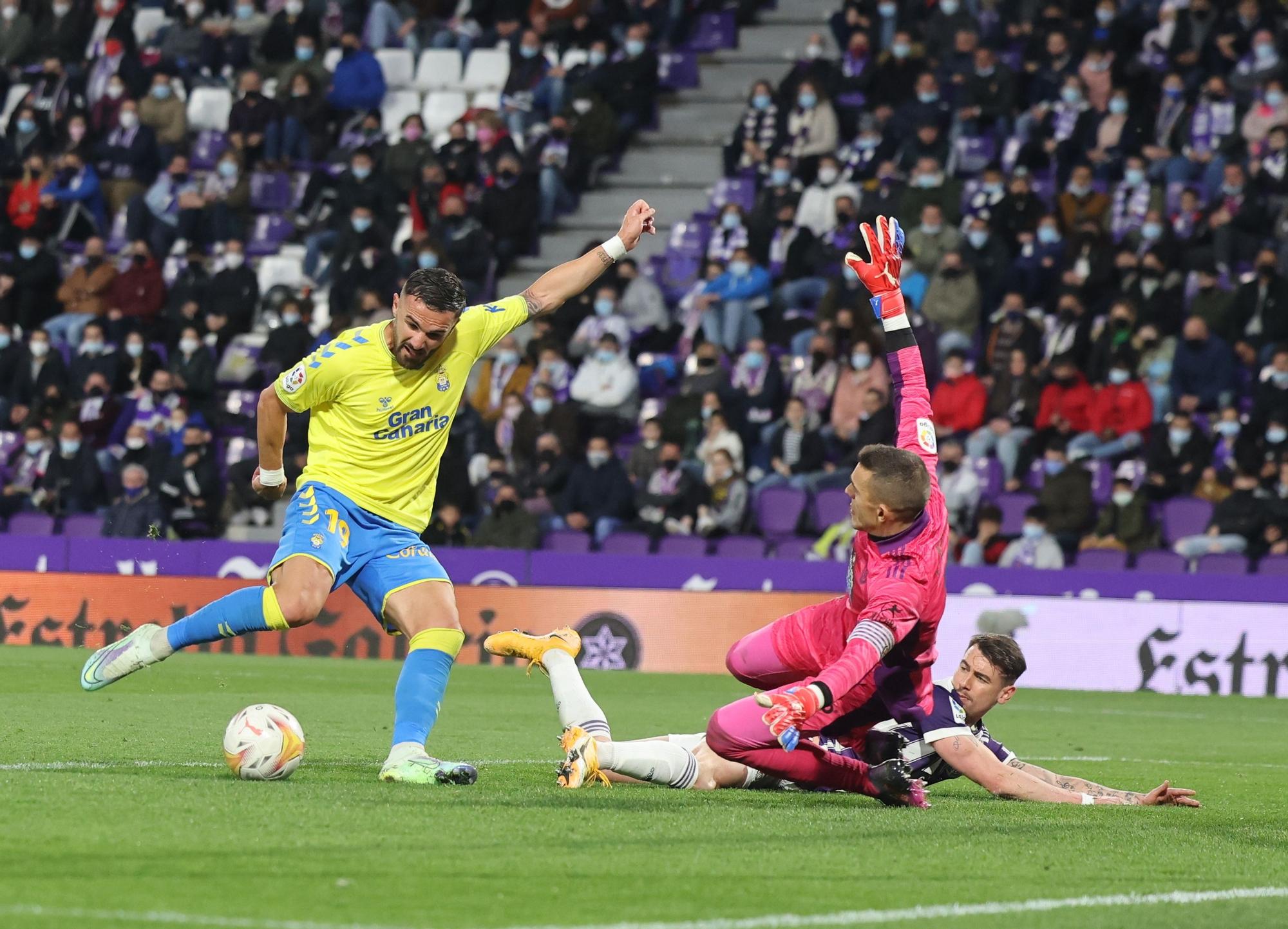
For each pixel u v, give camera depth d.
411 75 86.50
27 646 58.53
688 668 58.19
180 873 14.69
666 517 62.62
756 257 70.88
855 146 75.06
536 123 81.50
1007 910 14.57
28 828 16.69
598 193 80.81
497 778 23.48
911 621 19.98
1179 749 35.53
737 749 21.77
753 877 15.62
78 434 68.19
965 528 60.12
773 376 65.81
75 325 74.56
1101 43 73.75
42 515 67.44
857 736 22.33
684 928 13.22
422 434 22.64
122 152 82.25
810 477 62.31
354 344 22.25
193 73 87.12
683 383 68.00
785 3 86.12
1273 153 69.38
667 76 84.62
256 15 88.31
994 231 68.81
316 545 22.06
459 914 13.54
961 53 75.75
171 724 30.89
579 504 63.62
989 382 64.38
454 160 76.94
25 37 89.00
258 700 38.50
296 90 82.38
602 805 20.17
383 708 37.44
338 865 15.35
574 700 22.05
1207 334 63.88
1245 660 54.97
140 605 59.44
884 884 15.63
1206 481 60.44
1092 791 23.33
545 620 59.28
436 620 22.48
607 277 71.38
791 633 21.86
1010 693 23.06
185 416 68.81
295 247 80.12
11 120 84.38
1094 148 72.25
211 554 62.38
